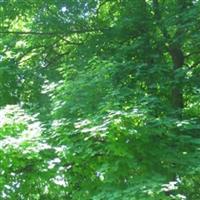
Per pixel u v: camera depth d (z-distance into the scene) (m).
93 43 10.97
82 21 11.75
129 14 11.04
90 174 7.68
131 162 7.36
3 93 11.02
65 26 11.70
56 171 7.42
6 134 7.27
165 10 11.03
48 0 11.55
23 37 12.12
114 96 8.10
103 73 8.48
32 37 12.02
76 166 7.64
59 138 7.57
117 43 11.04
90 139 7.50
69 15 11.66
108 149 7.32
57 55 12.25
